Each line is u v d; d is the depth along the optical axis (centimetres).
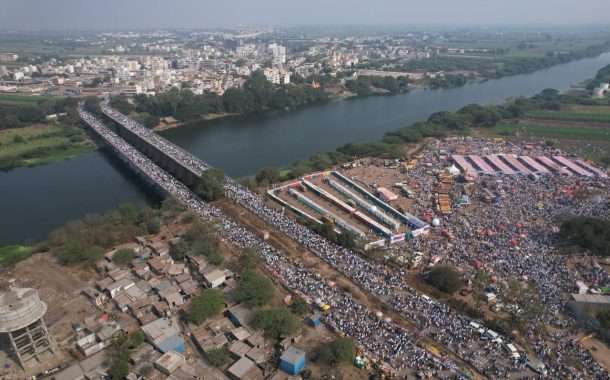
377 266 17262
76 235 18788
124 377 11575
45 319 13912
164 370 11662
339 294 15088
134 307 14250
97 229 19262
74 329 13438
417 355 12275
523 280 16125
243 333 13112
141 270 16325
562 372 11869
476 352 12519
